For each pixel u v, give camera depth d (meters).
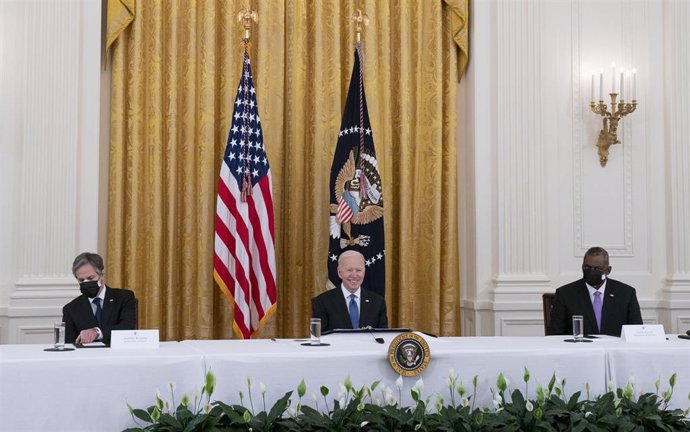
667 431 3.32
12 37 5.93
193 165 6.16
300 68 6.33
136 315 4.60
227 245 5.71
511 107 6.54
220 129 6.24
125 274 6.09
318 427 3.18
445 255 6.53
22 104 5.90
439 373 3.44
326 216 6.28
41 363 3.10
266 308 5.72
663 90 6.79
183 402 3.13
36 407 3.08
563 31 6.70
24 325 5.77
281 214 6.31
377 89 6.42
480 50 6.62
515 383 3.50
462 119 6.77
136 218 6.07
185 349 3.47
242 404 3.26
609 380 3.58
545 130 6.59
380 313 4.80
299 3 6.35
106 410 3.15
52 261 5.86
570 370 3.55
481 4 6.65
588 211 6.66
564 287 5.01
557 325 4.92
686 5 6.73
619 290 4.95
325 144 6.32
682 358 3.63
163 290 6.13
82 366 3.14
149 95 6.13
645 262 6.71
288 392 3.23
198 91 6.20
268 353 3.33
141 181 6.12
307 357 3.34
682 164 6.68
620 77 6.69
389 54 6.49
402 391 3.40
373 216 5.98
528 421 3.23
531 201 6.51
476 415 3.19
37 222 5.86
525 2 6.57
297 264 6.26
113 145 6.08
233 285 5.69
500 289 6.39
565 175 6.65
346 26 6.43
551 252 6.60
